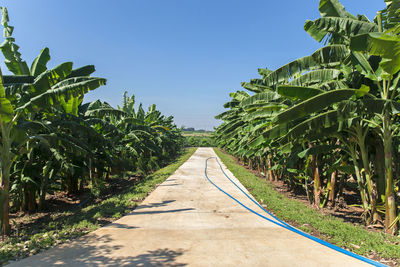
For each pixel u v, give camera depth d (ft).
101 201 32.12
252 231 18.93
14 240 17.26
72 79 21.56
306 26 20.52
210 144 227.40
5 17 23.29
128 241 16.79
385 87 18.34
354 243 16.33
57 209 29.81
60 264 13.35
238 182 43.73
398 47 14.15
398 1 16.30
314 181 28.32
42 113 27.04
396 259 14.02
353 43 15.52
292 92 18.58
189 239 17.19
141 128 59.82
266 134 21.08
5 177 19.39
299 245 16.12
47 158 28.32
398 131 22.17
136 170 63.05
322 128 22.03
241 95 43.78
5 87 18.11
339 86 19.86
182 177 49.21
